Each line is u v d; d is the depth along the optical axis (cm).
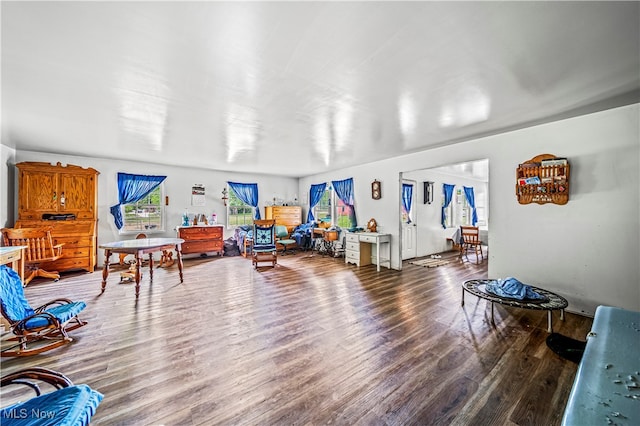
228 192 709
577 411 102
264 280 444
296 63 187
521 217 340
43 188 458
